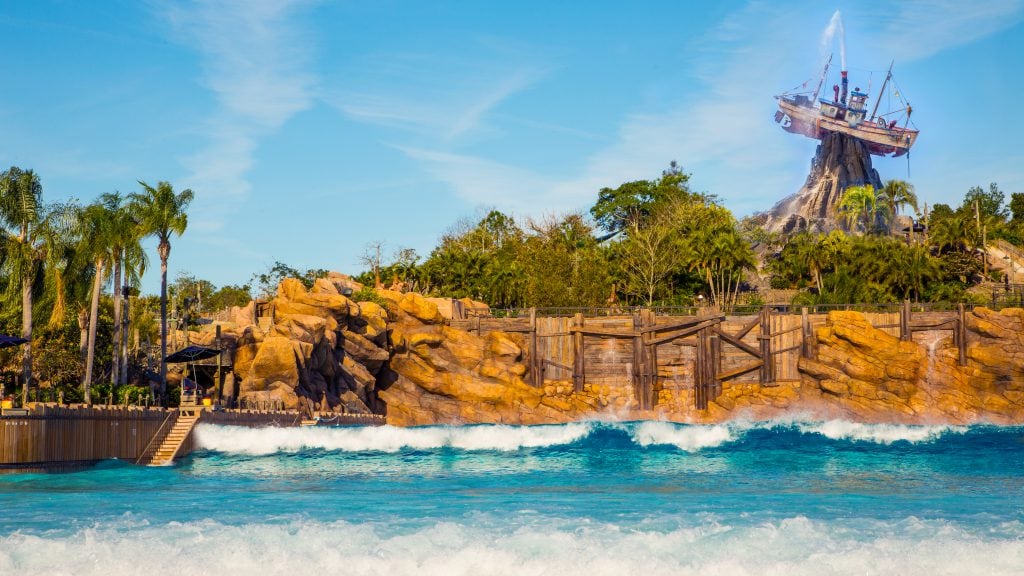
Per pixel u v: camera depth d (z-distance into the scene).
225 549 26.61
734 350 96.62
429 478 48.28
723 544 26.98
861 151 190.12
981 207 162.75
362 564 25.33
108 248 68.25
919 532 28.44
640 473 51.06
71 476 45.06
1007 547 25.69
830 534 28.16
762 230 158.62
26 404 45.69
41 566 25.19
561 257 117.75
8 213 59.31
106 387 65.75
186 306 79.75
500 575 24.62
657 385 96.44
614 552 26.30
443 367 95.25
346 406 85.88
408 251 131.50
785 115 192.88
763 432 66.44
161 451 54.31
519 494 40.69
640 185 163.50
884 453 59.56
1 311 73.12
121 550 26.50
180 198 69.81
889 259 116.19
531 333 98.12
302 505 36.25
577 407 95.38
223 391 76.69
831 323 93.94
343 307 86.88
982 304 105.56
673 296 122.88
